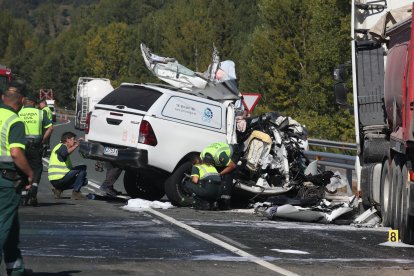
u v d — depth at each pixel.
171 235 25.50
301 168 37.44
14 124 16.72
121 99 35.38
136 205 33.81
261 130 36.97
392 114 29.77
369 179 31.97
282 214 30.80
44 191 40.34
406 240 25.56
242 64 172.25
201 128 35.19
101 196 38.28
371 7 35.62
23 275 17.58
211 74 39.44
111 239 24.30
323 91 105.38
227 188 34.25
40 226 26.70
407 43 27.42
